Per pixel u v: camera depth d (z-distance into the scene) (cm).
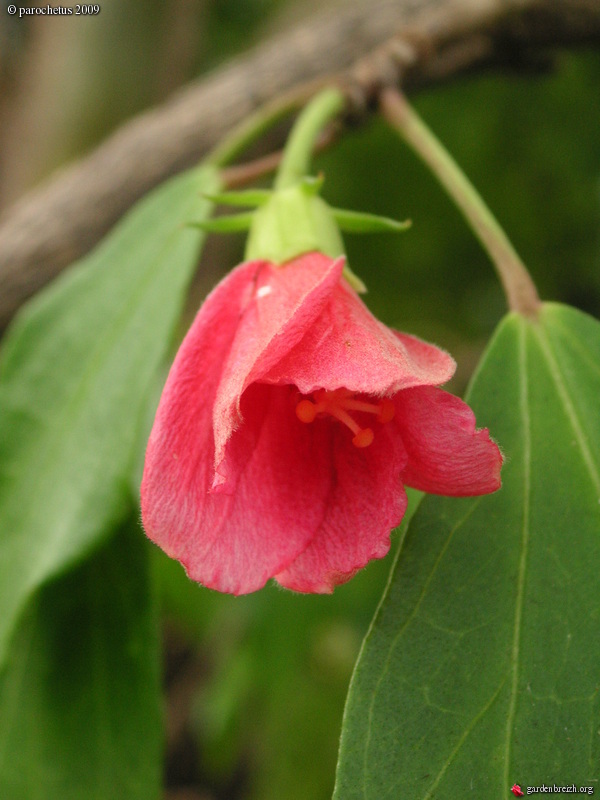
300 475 17
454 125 42
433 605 18
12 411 23
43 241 30
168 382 17
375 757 17
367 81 25
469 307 46
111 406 23
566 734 17
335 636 38
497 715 17
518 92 40
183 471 16
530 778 17
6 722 23
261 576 16
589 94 40
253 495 17
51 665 23
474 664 17
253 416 17
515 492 18
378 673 17
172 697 53
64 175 32
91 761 23
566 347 20
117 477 22
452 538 18
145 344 23
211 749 43
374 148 42
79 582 23
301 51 30
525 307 20
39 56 37
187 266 24
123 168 30
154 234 24
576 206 43
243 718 41
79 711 23
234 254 43
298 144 23
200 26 38
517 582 18
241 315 18
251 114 30
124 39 37
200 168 25
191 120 30
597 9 28
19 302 30
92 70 36
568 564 18
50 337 24
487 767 17
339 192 44
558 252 44
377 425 17
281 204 20
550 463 19
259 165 25
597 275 43
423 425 17
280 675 35
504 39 29
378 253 45
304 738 36
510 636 17
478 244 44
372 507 17
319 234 19
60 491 22
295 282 18
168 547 16
